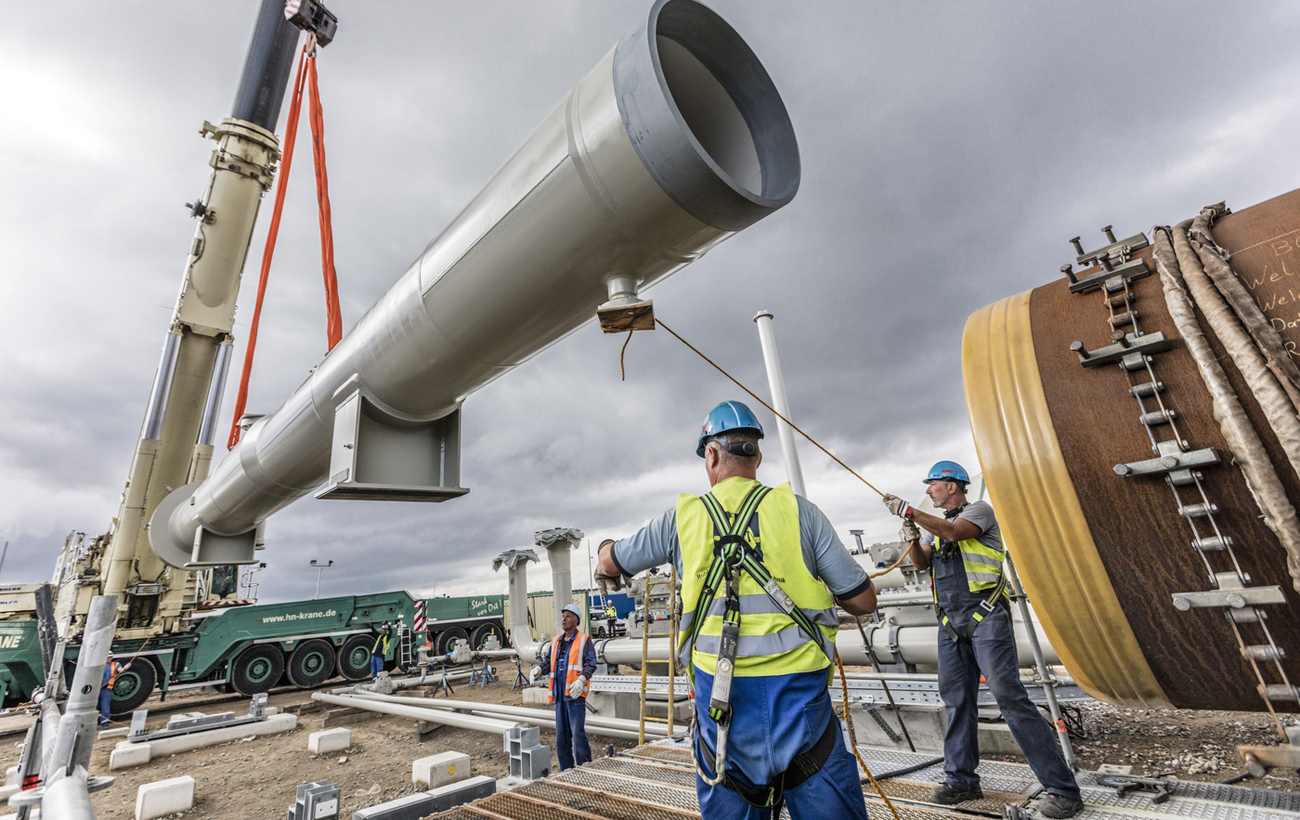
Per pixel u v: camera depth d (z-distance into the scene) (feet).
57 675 20.72
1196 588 5.92
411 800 13.56
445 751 26.23
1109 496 6.37
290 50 50.96
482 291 11.60
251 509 28.68
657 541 6.15
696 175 8.31
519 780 15.35
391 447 16.39
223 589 54.19
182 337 44.62
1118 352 6.38
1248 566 5.58
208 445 45.19
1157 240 6.61
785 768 4.84
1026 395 7.01
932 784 10.66
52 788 10.72
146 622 44.24
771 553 5.36
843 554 5.65
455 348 13.33
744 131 9.52
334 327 43.60
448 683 46.37
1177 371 6.06
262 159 47.75
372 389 15.61
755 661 5.06
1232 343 5.52
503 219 10.61
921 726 17.24
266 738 31.04
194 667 46.39
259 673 49.88
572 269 10.45
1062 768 8.57
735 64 9.20
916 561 10.73
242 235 46.55
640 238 9.57
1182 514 5.89
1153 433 6.13
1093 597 6.59
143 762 26.96
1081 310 7.06
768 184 9.09
